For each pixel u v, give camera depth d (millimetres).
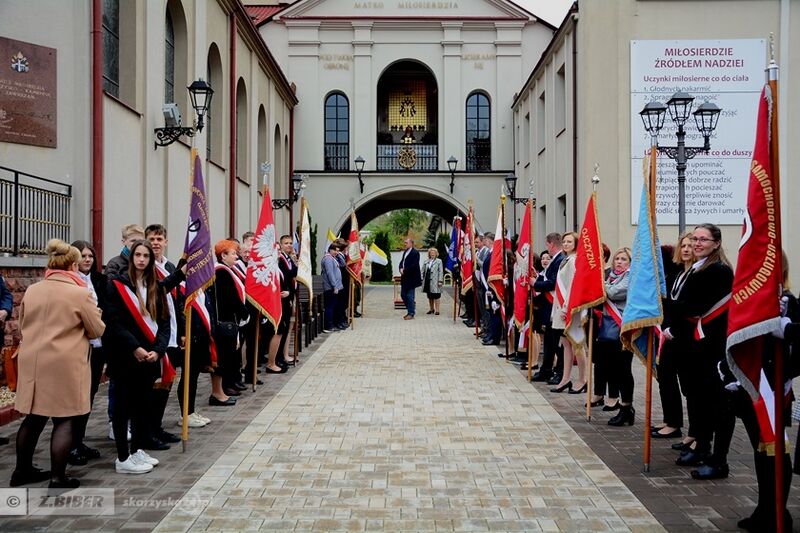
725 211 17906
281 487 5848
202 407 8992
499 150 29625
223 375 9188
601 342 8227
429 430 7836
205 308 7855
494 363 12898
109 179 11500
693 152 12523
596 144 17938
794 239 18188
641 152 17812
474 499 5586
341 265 18719
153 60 13523
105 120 11336
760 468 4879
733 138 17844
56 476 5695
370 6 29531
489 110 29859
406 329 19062
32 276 9477
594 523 5074
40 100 10539
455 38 29562
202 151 16797
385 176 29516
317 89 29594
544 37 29531
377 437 7520
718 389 6102
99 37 11039
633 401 9570
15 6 10422
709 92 17922
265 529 4938
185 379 6926
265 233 9812
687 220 17938
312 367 12352
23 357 5656
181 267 6973
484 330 16828
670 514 5238
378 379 11148
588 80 17984
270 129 25328
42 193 10023
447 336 17344
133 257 6168
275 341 11555
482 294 16906
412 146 30297
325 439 7418
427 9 29531
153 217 13539
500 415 8609
